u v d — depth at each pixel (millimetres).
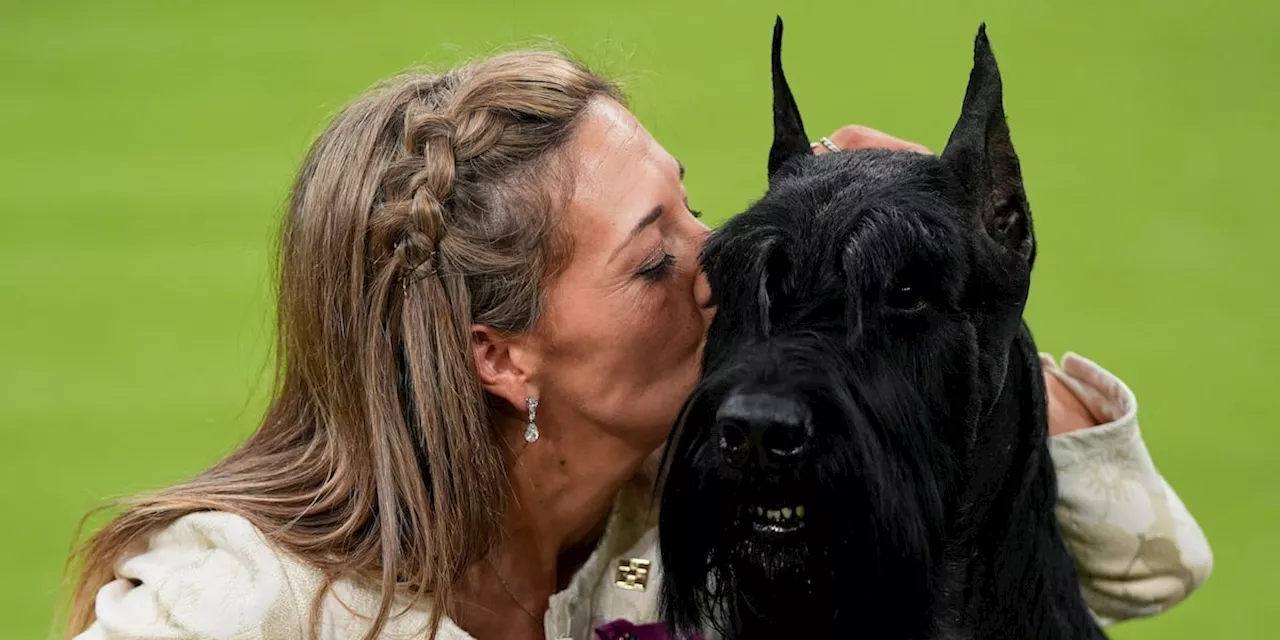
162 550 5496
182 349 16391
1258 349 15852
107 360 16156
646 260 5496
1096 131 21797
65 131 23109
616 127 5602
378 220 5422
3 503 13297
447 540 5453
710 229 5652
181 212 19922
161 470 13719
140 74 25141
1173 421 14422
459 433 5473
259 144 22000
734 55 24031
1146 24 25766
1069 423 6430
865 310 4836
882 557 4863
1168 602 6371
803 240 4914
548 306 5508
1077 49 24766
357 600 5418
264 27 26891
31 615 11734
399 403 5508
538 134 5531
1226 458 13727
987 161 5121
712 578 5332
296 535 5414
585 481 5801
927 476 4980
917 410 4918
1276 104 22500
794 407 4688
